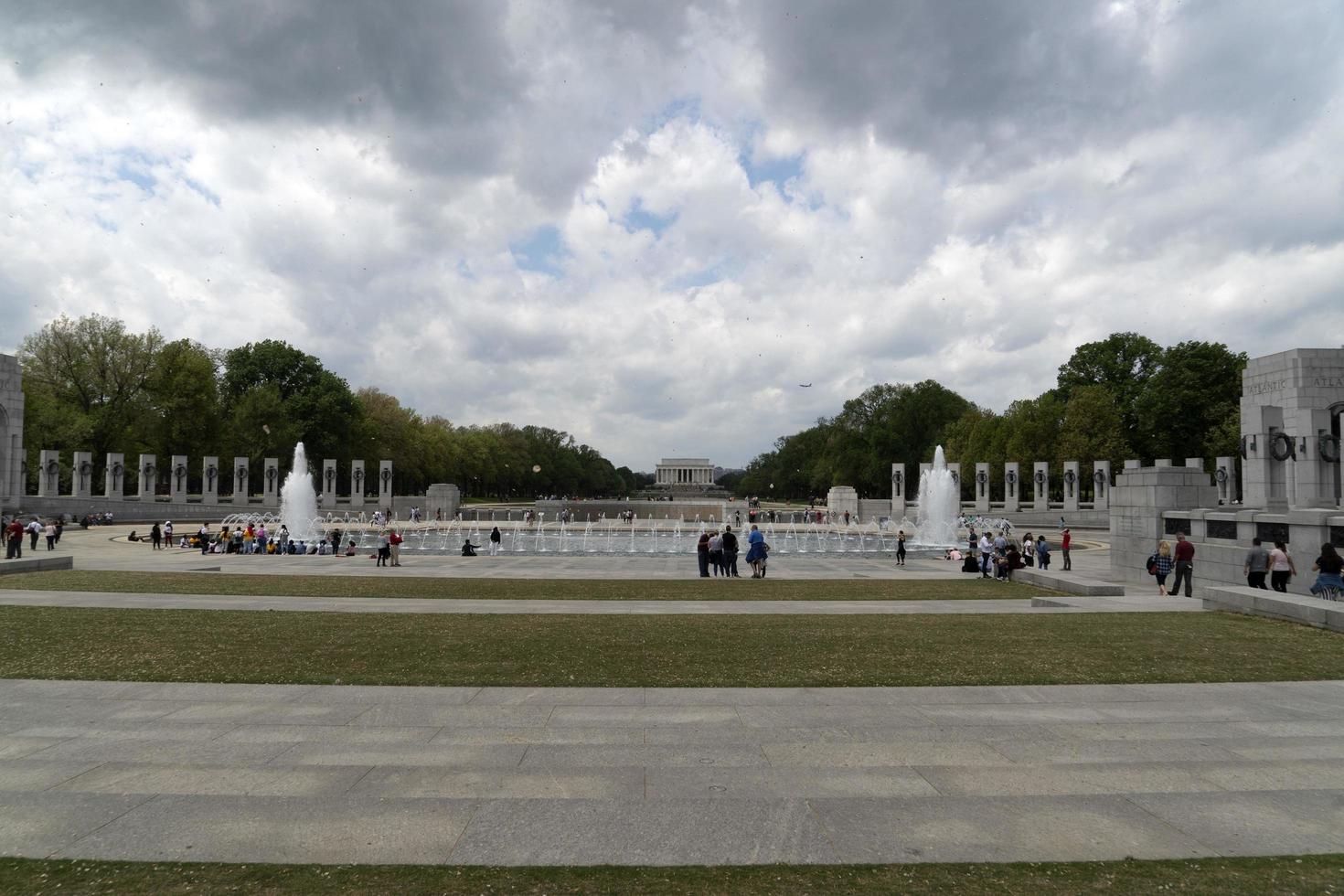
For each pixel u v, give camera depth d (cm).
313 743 916
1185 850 646
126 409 8550
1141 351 9156
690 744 917
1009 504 7994
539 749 898
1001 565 3064
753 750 899
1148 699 1130
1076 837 670
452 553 4519
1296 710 1073
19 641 1513
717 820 702
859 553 4828
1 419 5859
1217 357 8062
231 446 9156
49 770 823
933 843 657
